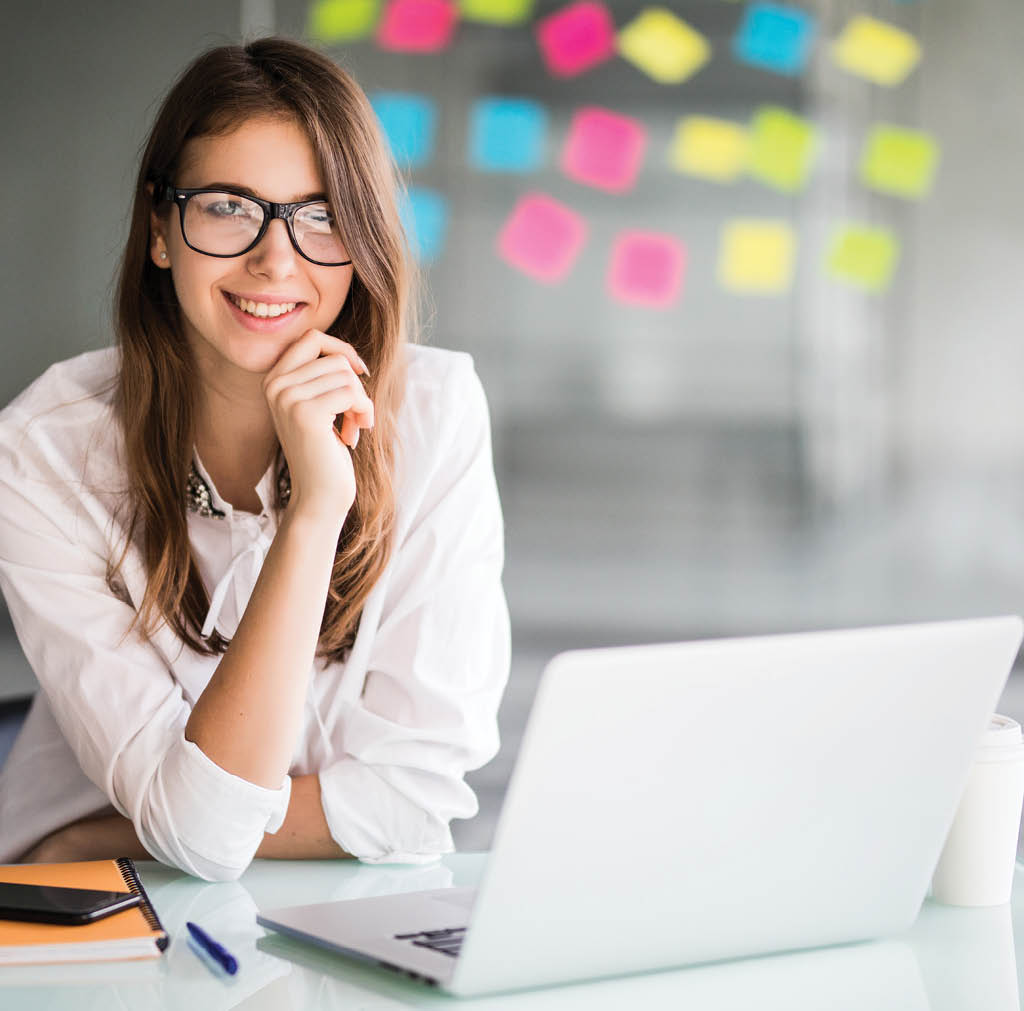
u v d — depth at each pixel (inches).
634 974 34.4
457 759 51.3
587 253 227.1
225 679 45.1
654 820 32.3
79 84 135.1
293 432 47.7
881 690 33.7
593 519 227.0
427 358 57.1
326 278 50.4
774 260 229.3
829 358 231.3
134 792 46.4
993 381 232.7
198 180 49.4
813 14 225.5
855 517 231.0
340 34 210.1
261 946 37.0
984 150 230.4
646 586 223.8
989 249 231.9
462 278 224.2
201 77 49.9
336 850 48.8
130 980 34.1
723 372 230.4
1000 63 228.8
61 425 53.3
